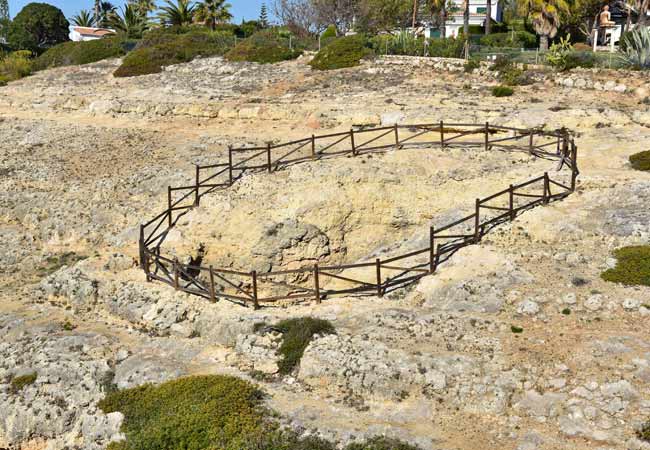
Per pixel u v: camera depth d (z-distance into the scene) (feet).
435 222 61.46
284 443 33.88
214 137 94.27
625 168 65.67
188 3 192.75
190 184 78.28
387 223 67.67
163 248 66.28
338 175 69.15
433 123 85.20
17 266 68.18
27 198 80.74
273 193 69.51
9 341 50.03
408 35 129.08
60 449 40.22
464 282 46.60
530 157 71.26
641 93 90.17
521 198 60.90
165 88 121.39
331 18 176.14
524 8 132.77
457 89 101.24
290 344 42.52
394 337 41.22
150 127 103.96
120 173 85.97
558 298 42.93
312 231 65.57
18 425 41.98
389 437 33.37
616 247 48.91
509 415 34.40
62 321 52.95
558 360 37.01
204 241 68.23
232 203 69.05
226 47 145.48
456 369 37.14
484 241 53.26
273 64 129.90
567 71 101.91
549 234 52.31
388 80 109.40
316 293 49.67
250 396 37.96
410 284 51.37
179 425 35.42
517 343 39.06
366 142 78.33
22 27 225.15
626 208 53.83
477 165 70.59
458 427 34.09
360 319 44.80
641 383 34.30
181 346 46.68
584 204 56.54
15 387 44.04
